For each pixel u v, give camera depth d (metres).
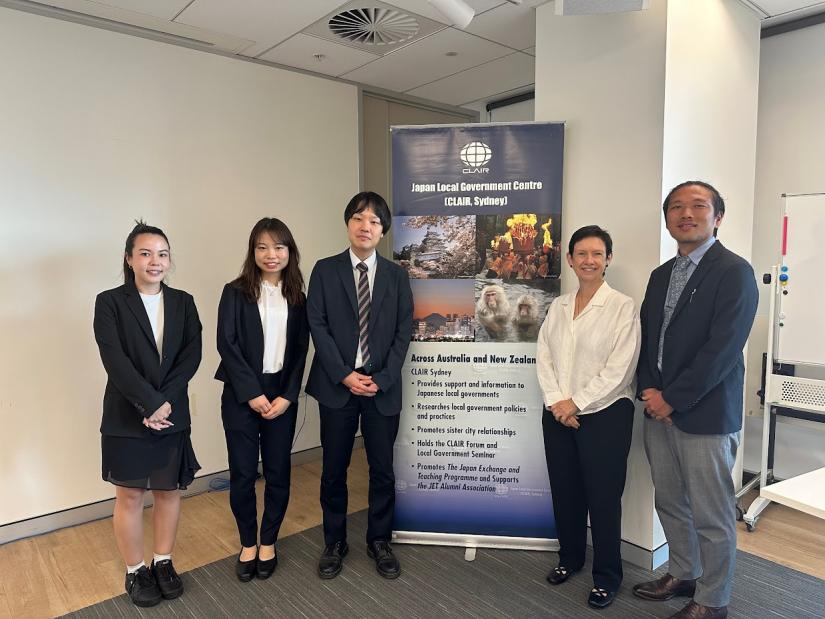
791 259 2.95
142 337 2.19
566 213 2.71
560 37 2.70
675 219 2.08
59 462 2.93
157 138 3.18
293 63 3.62
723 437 2.00
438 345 2.66
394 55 3.48
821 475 1.46
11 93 2.71
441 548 2.71
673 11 2.36
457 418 2.68
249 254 2.40
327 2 2.73
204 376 3.42
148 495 3.24
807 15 2.99
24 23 2.73
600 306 2.26
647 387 2.16
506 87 4.18
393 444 2.57
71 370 2.94
